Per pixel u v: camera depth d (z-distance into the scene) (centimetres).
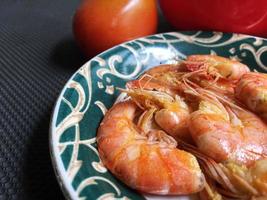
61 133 14
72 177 12
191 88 18
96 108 16
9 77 20
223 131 15
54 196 13
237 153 14
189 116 16
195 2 20
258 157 15
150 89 18
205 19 21
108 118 16
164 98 17
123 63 19
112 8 20
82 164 13
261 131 16
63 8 29
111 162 14
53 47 23
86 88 16
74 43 23
